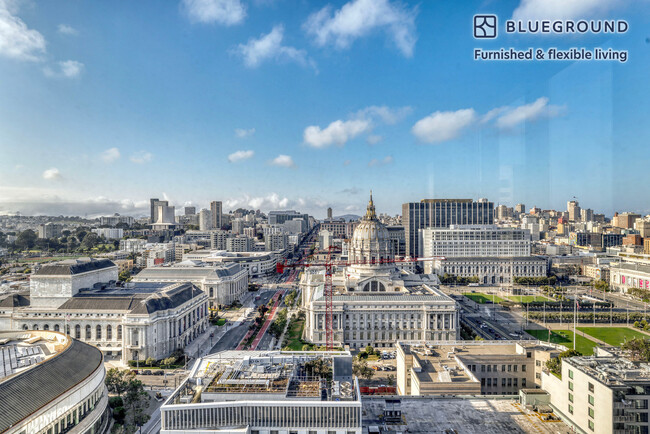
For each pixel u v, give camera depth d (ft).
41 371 401.08
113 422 482.69
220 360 424.46
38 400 367.86
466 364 518.37
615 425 337.72
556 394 418.31
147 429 481.87
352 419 330.54
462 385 457.68
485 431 383.86
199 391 359.05
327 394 354.95
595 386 358.23
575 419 385.29
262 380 363.35
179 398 351.67
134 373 633.20
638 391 340.80
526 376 518.37
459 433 379.55
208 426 328.29
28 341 516.73
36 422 353.51
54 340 526.16
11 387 360.28
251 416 333.21
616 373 369.09
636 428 338.34
